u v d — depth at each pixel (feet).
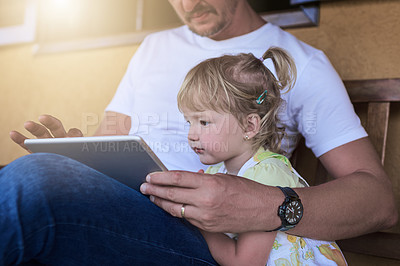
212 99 2.96
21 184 2.02
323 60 3.93
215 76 3.01
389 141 4.38
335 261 2.77
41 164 2.13
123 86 4.72
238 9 4.18
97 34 6.48
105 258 2.32
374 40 4.57
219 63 3.14
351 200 2.86
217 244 2.66
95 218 2.22
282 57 3.54
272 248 2.67
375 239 3.71
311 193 2.76
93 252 2.26
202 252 2.61
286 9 4.96
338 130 3.59
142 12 6.06
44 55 6.94
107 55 6.37
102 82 6.37
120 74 6.23
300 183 3.05
